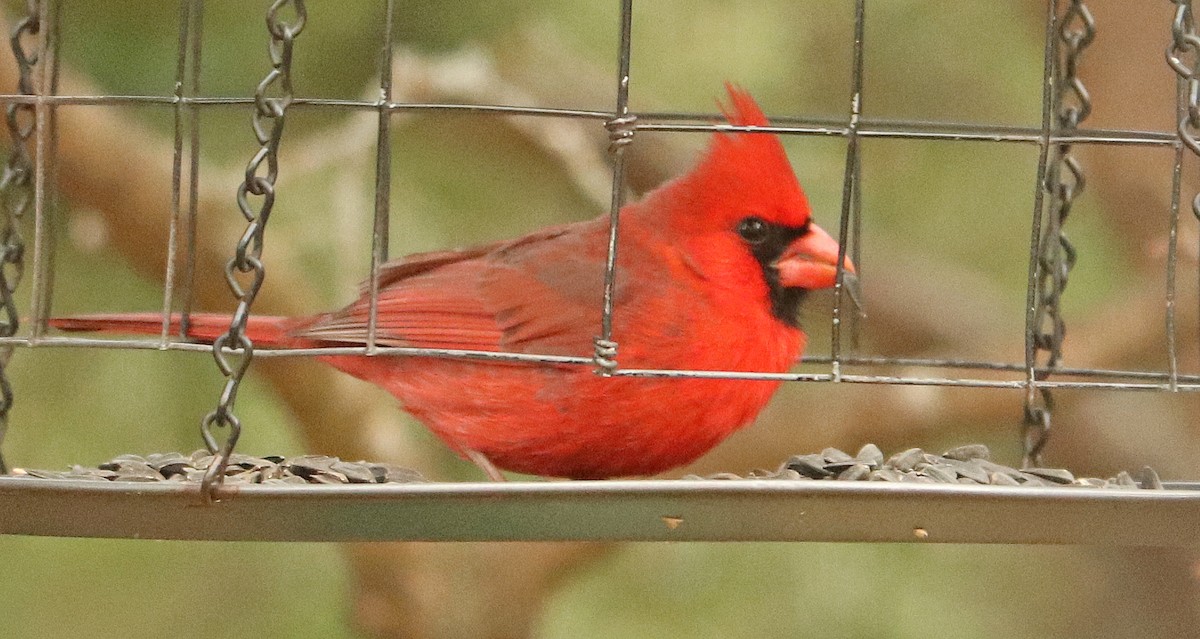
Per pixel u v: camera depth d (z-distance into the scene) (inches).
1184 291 450.9
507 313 295.1
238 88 404.5
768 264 299.3
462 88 443.5
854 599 437.7
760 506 227.8
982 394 467.8
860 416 466.0
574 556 437.1
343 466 271.4
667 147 475.8
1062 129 311.6
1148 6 434.3
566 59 468.4
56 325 294.8
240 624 423.2
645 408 283.6
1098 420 486.6
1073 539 230.7
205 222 416.8
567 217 469.4
